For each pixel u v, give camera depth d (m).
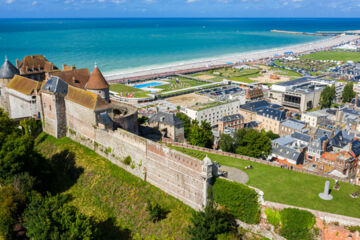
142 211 90.62
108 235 86.94
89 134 116.88
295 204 77.25
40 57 171.38
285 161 128.62
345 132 152.38
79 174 107.50
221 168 98.75
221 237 72.62
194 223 74.75
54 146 122.44
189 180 85.00
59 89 123.88
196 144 129.38
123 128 117.31
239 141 126.19
